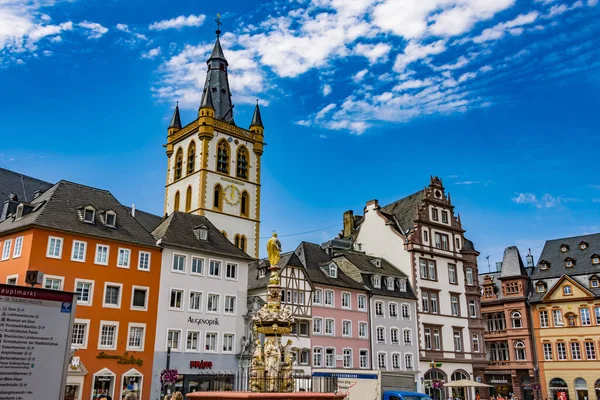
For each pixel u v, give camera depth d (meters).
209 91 84.94
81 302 45.75
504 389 81.88
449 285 76.38
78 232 46.62
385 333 67.31
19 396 12.27
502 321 84.38
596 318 75.81
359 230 81.94
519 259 84.94
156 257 51.44
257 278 63.41
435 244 76.88
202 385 51.09
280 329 26.06
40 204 48.03
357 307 65.62
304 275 61.25
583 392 74.56
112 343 46.81
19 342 12.44
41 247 44.69
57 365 12.85
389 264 75.62
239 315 55.81
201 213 78.88
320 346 60.28
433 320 72.75
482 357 76.12
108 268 48.00
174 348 50.50
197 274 53.72
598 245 81.69
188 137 85.75
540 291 82.50
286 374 25.38
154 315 49.81
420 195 80.06
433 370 70.56
